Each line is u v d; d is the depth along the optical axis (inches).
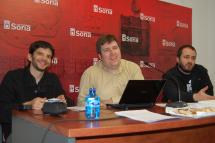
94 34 119.9
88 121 49.7
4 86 86.9
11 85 86.9
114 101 90.9
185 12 156.1
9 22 97.3
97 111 55.9
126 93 69.7
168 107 66.4
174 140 55.5
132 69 99.3
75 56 114.1
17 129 65.4
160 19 144.2
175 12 151.1
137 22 134.6
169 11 148.4
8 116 75.6
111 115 57.0
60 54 110.0
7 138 83.0
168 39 147.6
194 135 59.1
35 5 103.4
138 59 134.6
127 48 130.5
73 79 113.6
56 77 97.9
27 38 101.5
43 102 69.6
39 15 104.5
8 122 76.0
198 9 163.3
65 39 111.4
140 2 136.1
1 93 86.0
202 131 60.6
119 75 97.2
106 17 123.7
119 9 128.2
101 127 44.1
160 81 74.1
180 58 118.7
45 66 92.1
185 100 95.3
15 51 98.7
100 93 94.3
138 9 135.2
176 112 58.6
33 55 91.4
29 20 102.0
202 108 63.9
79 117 54.7
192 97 94.7
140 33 135.6
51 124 47.6
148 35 138.9
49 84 93.7
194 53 118.5
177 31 152.0
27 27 101.5
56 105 59.1
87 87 96.6
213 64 169.6
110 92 94.7
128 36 131.0
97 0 120.9
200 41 164.2
